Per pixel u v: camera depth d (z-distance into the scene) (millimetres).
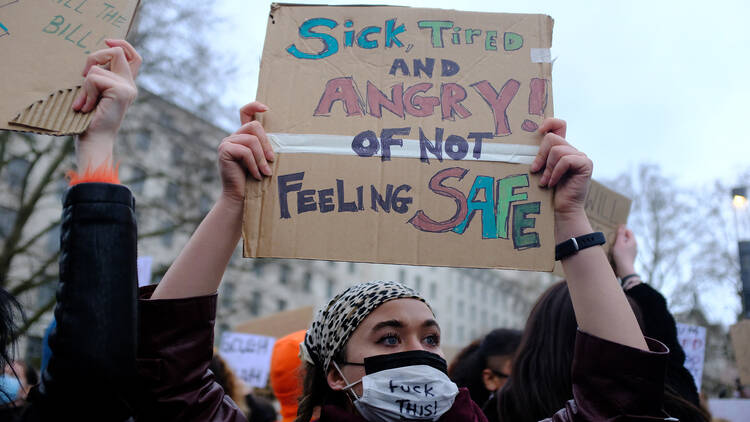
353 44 1903
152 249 24859
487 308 54719
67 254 1364
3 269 12703
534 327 2244
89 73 1576
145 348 1624
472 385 3027
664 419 1561
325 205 1726
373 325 1847
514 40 1924
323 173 1752
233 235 1738
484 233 1723
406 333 1852
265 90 1841
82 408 1285
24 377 3512
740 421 4539
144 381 1595
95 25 1683
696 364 4008
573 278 1719
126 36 1701
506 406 2236
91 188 1406
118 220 1397
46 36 1641
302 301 36438
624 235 2742
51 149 13711
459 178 1766
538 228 1726
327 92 1841
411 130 1809
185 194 14664
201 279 1707
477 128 1821
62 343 1295
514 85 1873
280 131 1791
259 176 1718
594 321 1668
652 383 1587
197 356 1667
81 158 1502
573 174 1732
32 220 16312
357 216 1722
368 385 1774
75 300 1319
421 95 1852
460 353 3262
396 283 1969
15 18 1642
